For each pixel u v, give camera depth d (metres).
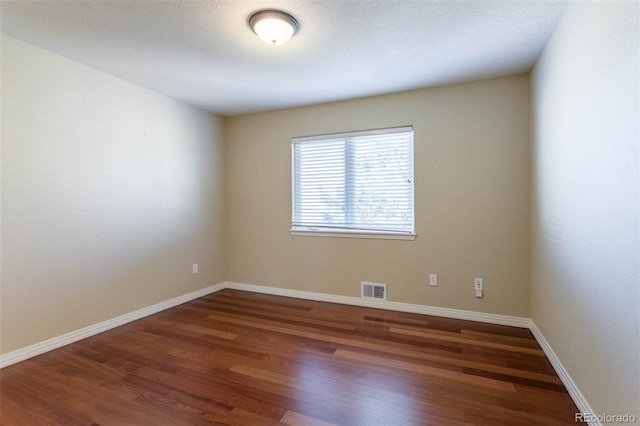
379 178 3.42
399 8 1.87
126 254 3.00
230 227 4.25
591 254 1.56
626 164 1.25
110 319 2.85
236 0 1.79
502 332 2.72
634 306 1.20
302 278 3.81
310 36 2.17
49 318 2.41
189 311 3.32
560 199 2.01
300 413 1.67
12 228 2.21
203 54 2.45
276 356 2.30
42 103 2.37
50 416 1.65
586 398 1.61
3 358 2.15
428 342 2.52
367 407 1.72
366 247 3.46
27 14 1.92
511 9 1.88
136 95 3.08
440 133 3.11
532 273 2.75
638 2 1.15
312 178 3.76
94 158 2.72
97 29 2.09
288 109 3.83
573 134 1.78
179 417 1.64
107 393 1.85
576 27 1.73
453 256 3.09
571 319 1.82
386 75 2.84
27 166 2.29
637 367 1.17
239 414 1.66
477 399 1.78
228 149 4.23
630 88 1.22
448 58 2.51
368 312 3.27
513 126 2.86
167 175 3.42
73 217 2.57
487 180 2.95
